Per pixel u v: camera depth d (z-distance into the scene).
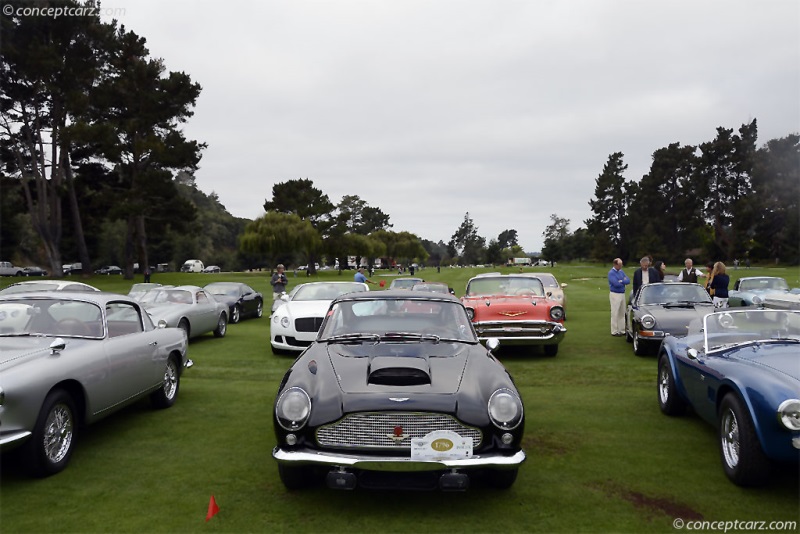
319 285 13.62
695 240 116.56
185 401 8.12
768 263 99.12
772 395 4.55
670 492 4.86
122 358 6.27
